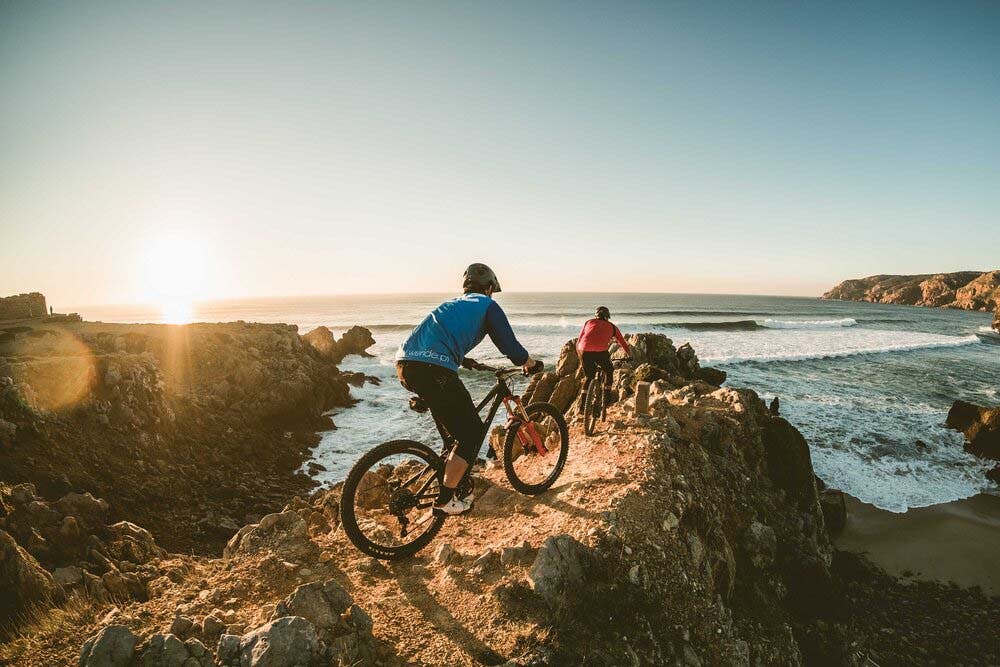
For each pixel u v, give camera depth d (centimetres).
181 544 1022
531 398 1190
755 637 482
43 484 966
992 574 1038
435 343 335
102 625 310
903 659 780
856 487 1416
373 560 410
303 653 280
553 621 338
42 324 3375
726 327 5919
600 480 527
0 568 412
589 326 725
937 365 3494
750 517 663
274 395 1916
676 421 812
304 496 1378
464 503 381
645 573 401
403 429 1994
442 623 337
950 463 1578
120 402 1336
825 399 2306
